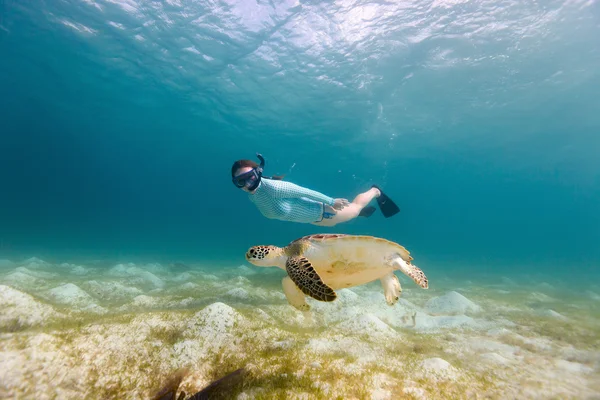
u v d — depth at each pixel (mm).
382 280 3406
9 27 15203
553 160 35656
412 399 2053
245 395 2082
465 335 3672
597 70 15586
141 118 27969
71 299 4391
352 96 19594
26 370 2146
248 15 13320
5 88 23828
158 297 4895
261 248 3066
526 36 13531
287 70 17266
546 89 17781
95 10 13539
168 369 2432
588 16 12250
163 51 16281
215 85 19766
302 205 4270
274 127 27047
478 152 32125
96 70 18938
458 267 14836
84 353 2461
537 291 7961
